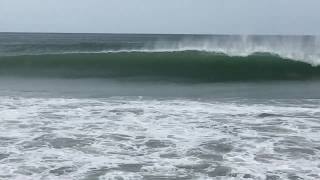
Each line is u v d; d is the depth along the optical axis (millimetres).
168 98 14359
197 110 11922
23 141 8688
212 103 13188
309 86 17719
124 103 13023
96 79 19297
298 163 7434
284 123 10383
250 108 12320
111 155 7863
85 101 13367
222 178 6727
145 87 17375
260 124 10281
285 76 19797
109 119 10703
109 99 13922
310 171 7047
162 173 6941
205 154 7930
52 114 11211
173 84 18219
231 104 13023
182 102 13336
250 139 8930
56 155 7832
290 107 12547
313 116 11195
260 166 7273
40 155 7820
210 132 9500
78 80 19094
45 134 9227
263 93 15758
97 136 9109
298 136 9172
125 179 6680
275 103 13336
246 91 16297
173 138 8992
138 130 9633
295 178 6738
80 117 10898
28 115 11047
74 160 7562
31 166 7238
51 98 13984
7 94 14984
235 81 19172
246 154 7926
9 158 7637
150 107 12320
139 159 7645
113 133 9352
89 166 7262
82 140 8797
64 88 16953
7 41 55031
